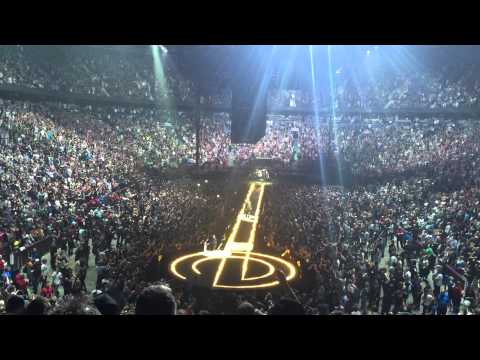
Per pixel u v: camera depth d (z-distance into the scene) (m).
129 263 25.77
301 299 21.12
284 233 35.03
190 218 38.59
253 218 41.47
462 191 46.16
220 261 29.77
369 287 25.25
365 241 34.25
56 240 31.59
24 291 22.17
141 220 37.34
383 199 47.69
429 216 39.62
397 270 25.09
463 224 35.81
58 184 42.47
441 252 31.38
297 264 29.25
